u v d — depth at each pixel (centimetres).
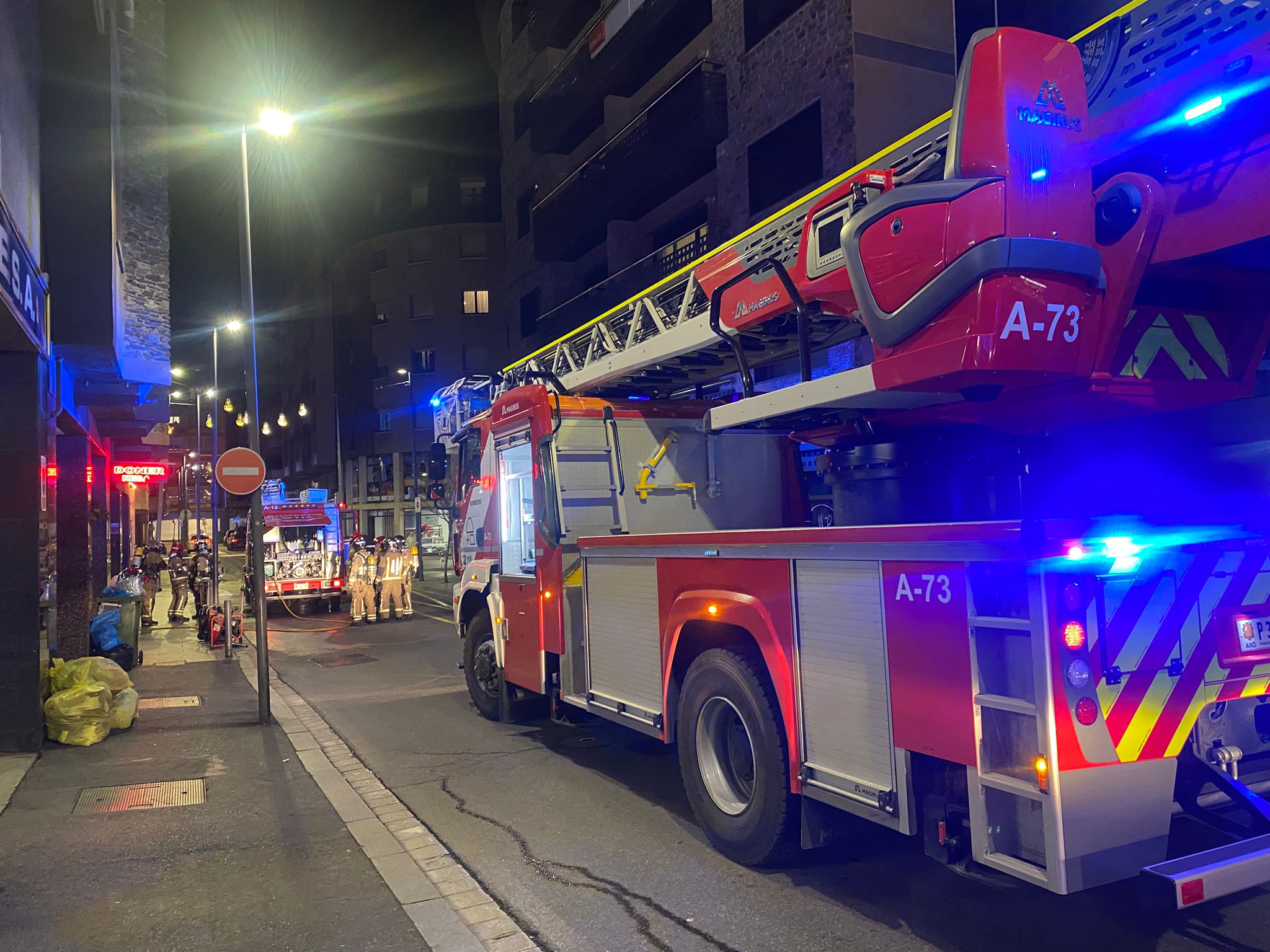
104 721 754
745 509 718
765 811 424
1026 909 391
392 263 5622
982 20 1675
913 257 382
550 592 639
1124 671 303
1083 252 357
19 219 707
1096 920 377
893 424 484
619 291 2478
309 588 1938
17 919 400
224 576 4125
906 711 340
